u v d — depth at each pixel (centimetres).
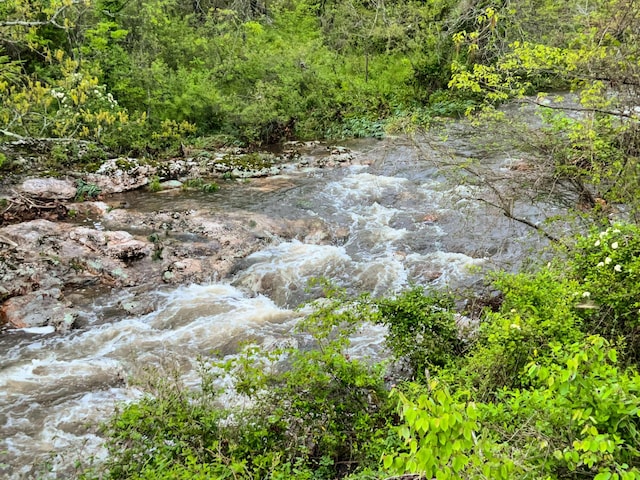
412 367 488
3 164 1101
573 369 238
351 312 489
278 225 987
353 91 1962
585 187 661
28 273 764
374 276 823
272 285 810
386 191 1172
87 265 812
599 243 475
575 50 577
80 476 382
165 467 341
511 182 698
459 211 975
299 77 1816
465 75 649
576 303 429
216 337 685
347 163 1404
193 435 378
